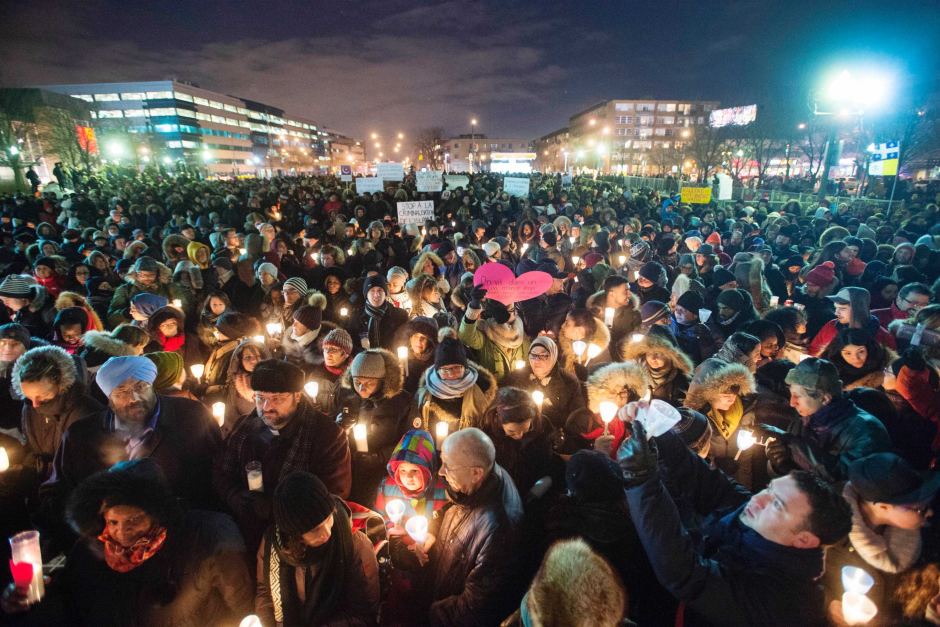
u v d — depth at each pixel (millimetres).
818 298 5473
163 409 2699
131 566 1809
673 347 3529
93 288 6332
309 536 1846
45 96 48438
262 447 2578
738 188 27516
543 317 5387
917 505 1822
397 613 2291
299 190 19516
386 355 3221
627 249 8648
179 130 92875
